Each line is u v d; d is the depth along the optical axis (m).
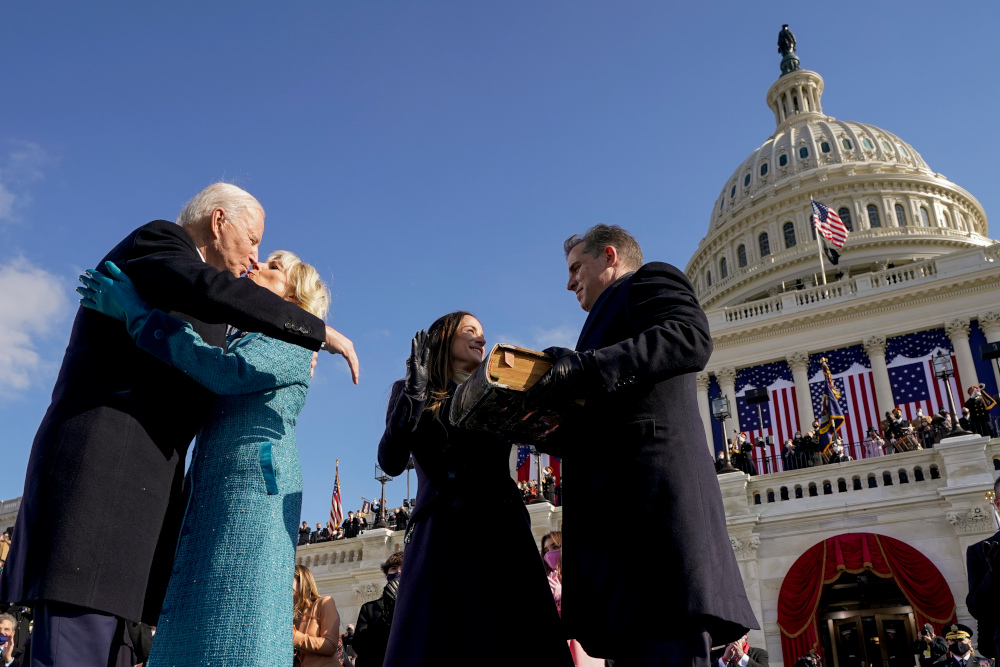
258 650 2.71
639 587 2.78
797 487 22.56
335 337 3.33
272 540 2.90
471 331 3.69
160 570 2.95
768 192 72.38
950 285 39.28
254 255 3.40
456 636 3.05
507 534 3.29
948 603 19.22
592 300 3.60
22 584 2.49
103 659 2.59
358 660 6.50
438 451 3.32
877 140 77.81
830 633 22.00
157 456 2.83
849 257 63.72
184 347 2.79
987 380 37.53
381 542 25.80
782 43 95.62
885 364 39.34
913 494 20.81
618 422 2.97
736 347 42.25
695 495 2.87
